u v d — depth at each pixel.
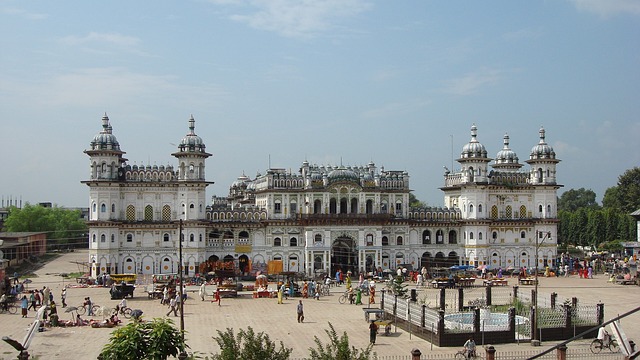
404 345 46.50
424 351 44.50
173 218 92.12
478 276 95.12
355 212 98.19
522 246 103.19
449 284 80.38
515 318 50.34
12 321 54.34
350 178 97.44
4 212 183.75
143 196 91.44
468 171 101.94
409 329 50.06
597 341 44.53
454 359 41.66
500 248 102.38
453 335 46.06
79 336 48.28
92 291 75.25
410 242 100.62
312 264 95.06
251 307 63.88
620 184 150.75
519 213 104.00
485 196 101.88
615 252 130.12
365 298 71.56
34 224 139.38
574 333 49.00
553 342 47.75
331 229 95.81
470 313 52.56
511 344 47.00
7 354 41.97
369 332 50.91
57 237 144.12
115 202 89.81
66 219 149.62
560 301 64.94
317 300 69.62
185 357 30.97
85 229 156.50
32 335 40.09
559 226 155.50
